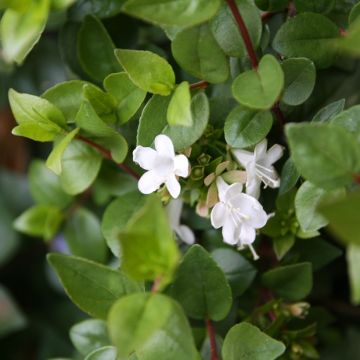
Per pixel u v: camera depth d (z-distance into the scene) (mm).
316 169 295
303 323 375
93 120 338
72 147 369
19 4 301
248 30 327
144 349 309
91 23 367
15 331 488
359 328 415
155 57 325
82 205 425
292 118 356
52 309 492
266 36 342
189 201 353
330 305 411
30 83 464
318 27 336
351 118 311
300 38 336
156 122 330
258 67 315
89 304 333
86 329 366
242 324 325
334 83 374
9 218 501
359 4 330
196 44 325
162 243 289
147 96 358
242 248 355
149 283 350
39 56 459
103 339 364
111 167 380
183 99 314
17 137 517
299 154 294
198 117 327
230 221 331
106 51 369
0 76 463
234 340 325
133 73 326
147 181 330
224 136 344
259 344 323
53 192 424
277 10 347
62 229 432
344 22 351
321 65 339
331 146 293
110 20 382
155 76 327
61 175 372
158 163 328
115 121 347
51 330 485
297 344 366
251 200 329
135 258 292
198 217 369
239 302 375
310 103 367
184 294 335
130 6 296
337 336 411
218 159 338
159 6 298
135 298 292
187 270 333
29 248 499
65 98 348
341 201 272
